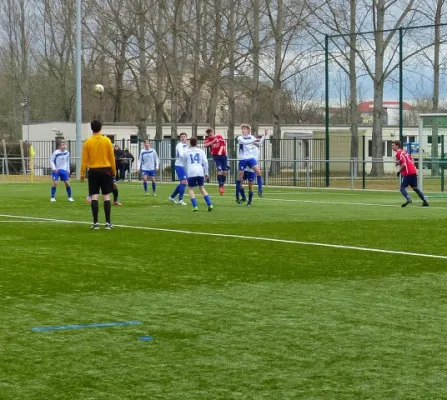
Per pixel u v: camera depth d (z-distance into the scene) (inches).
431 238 679.7
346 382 269.0
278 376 275.9
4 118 3683.6
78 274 489.7
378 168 1802.4
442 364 290.0
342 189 1583.4
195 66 2241.6
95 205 761.0
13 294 424.8
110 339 327.6
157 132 2347.4
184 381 270.5
